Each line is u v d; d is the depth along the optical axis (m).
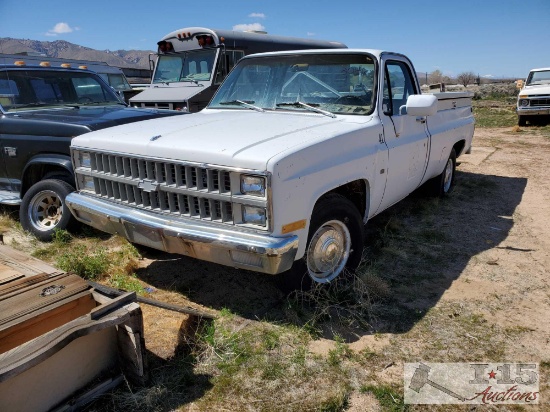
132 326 2.45
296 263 3.29
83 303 2.63
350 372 2.79
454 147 6.45
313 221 3.30
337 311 3.45
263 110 4.34
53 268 2.95
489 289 3.83
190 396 2.58
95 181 3.74
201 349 2.95
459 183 7.34
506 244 4.83
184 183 3.17
